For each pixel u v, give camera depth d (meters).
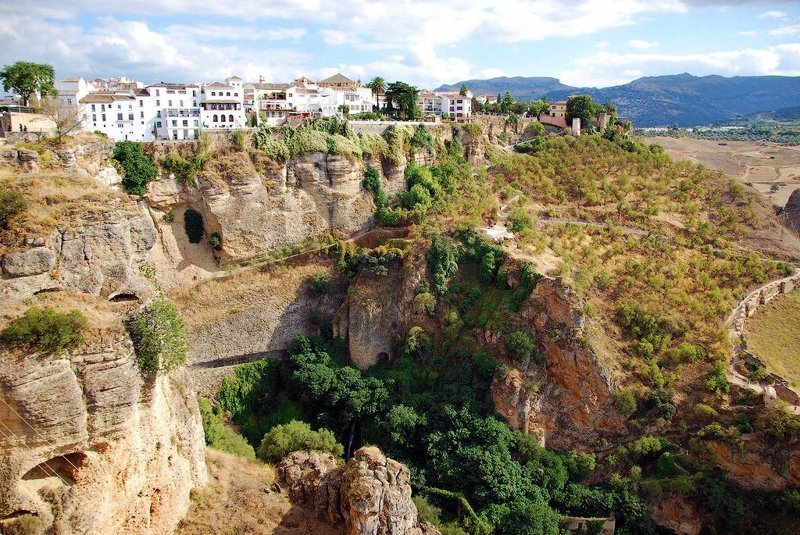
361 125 109.75
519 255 91.19
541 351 81.44
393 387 82.81
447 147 124.31
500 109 166.12
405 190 111.06
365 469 50.38
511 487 69.69
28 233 40.25
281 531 50.47
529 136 146.88
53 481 38.00
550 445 78.75
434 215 104.00
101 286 43.31
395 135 111.50
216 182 88.44
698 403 76.81
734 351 81.94
